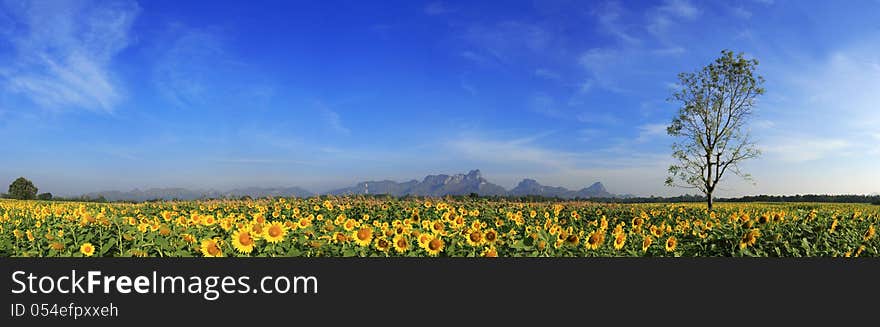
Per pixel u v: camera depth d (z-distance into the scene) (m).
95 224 8.68
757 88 29.27
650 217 17.88
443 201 19.97
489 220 15.62
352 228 8.54
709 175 30.30
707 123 30.33
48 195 43.62
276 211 16.83
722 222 12.57
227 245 7.14
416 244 7.26
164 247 7.16
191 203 21.53
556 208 17.86
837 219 12.67
